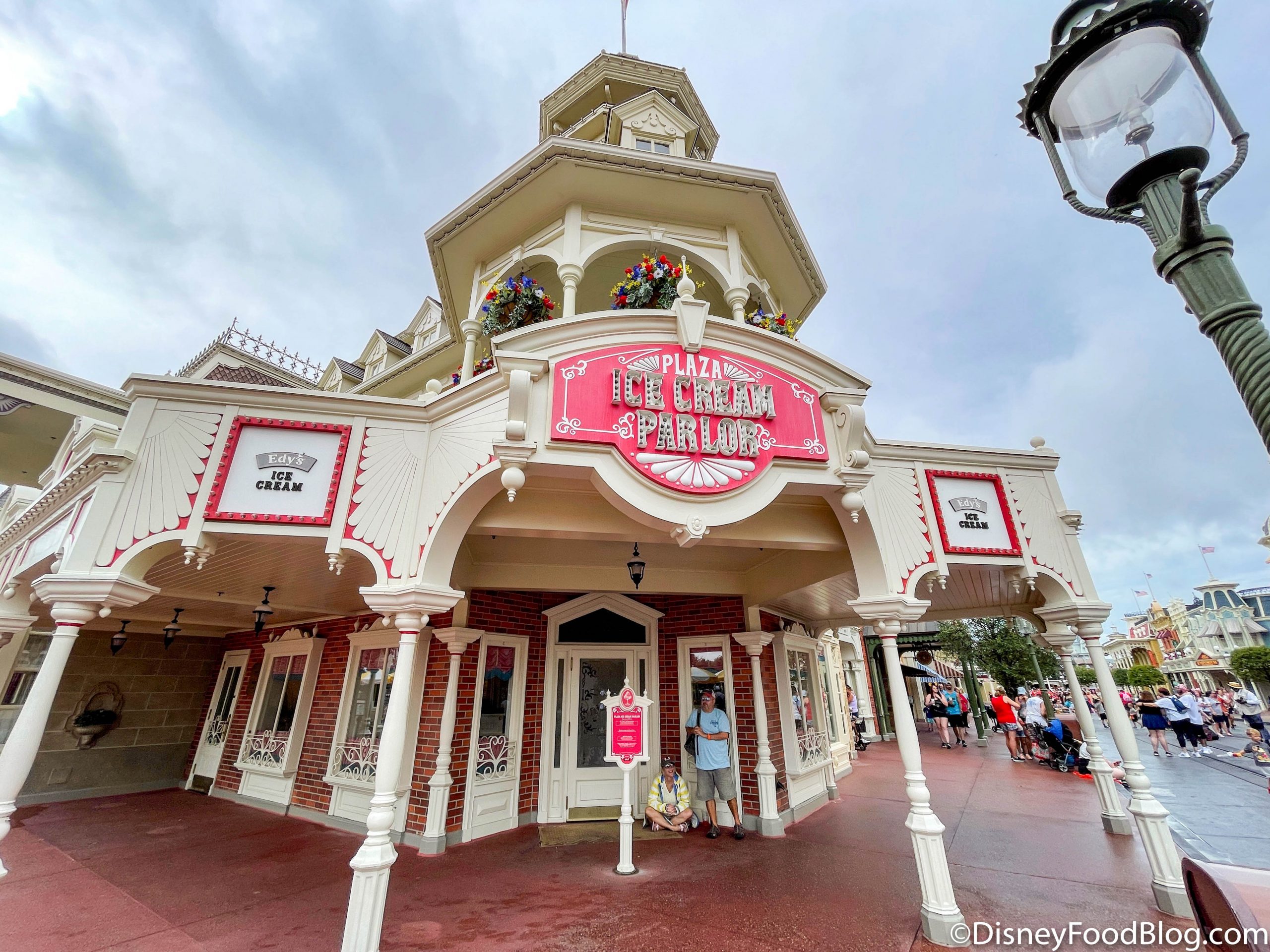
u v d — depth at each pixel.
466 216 7.23
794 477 5.05
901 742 4.96
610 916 4.74
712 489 4.74
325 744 8.57
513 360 4.70
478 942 4.28
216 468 4.75
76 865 6.26
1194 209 1.99
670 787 7.42
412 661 4.58
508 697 7.80
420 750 7.11
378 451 5.10
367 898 3.77
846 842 6.88
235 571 6.27
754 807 7.52
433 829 6.51
